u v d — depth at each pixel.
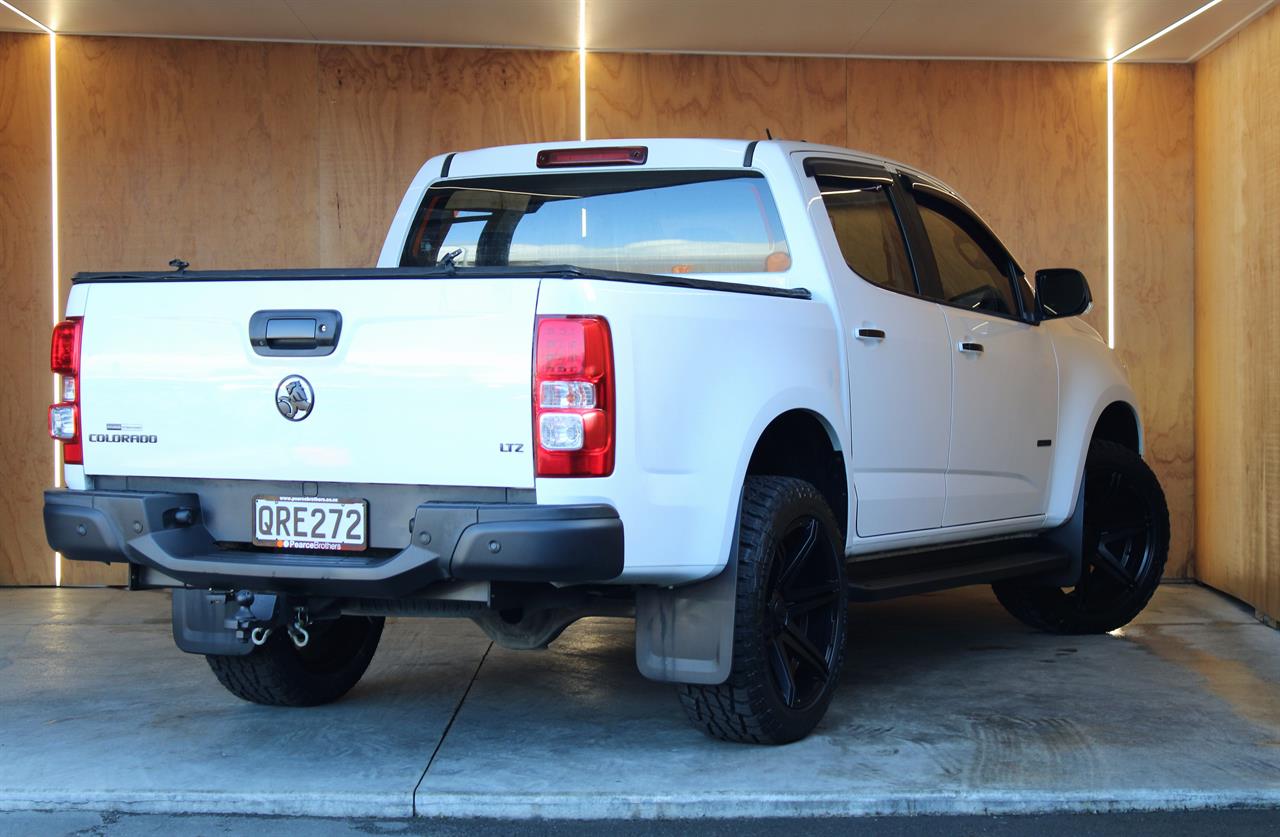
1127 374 6.64
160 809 3.48
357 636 4.64
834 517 4.12
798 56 7.17
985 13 6.41
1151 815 3.47
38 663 5.17
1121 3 6.23
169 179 6.93
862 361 4.28
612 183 4.62
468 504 3.25
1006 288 5.42
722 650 3.66
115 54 6.90
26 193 6.88
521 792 3.50
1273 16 6.14
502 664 5.17
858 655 5.41
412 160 7.01
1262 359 6.27
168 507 3.57
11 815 3.45
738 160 4.41
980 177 7.27
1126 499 5.95
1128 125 7.32
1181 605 6.68
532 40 6.91
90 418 3.68
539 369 3.21
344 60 6.99
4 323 6.88
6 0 6.29
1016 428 5.21
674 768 3.73
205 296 3.56
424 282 3.33
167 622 6.04
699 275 4.43
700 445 3.51
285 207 6.96
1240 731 4.18
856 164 4.70
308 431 3.44
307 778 3.63
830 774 3.67
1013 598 5.91
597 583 3.60
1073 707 4.50
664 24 6.62
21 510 6.94
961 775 3.67
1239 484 6.61
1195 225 7.32
